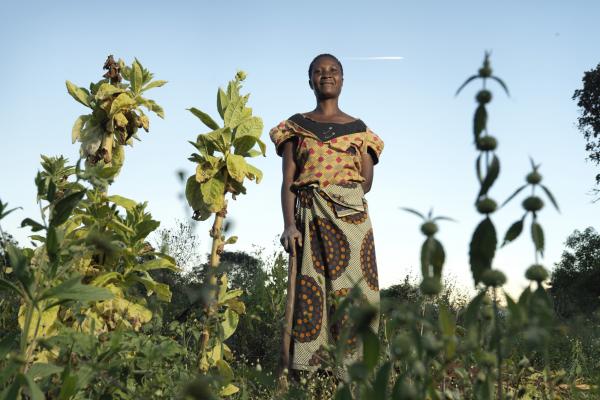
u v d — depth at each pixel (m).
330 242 4.18
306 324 4.00
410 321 0.98
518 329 1.04
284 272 5.76
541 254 1.07
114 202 3.27
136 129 4.06
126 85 4.05
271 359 5.22
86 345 2.13
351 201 4.28
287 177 4.50
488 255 1.06
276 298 5.64
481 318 1.13
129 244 3.44
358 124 4.59
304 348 3.92
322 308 4.07
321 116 4.62
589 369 3.03
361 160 4.55
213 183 3.79
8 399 1.40
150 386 2.20
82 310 2.93
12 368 1.57
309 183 4.33
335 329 3.96
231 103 3.98
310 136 4.46
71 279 1.79
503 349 1.12
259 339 5.44
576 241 36.56
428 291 1.02
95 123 3.93
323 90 4.63
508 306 1.05
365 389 1.00
